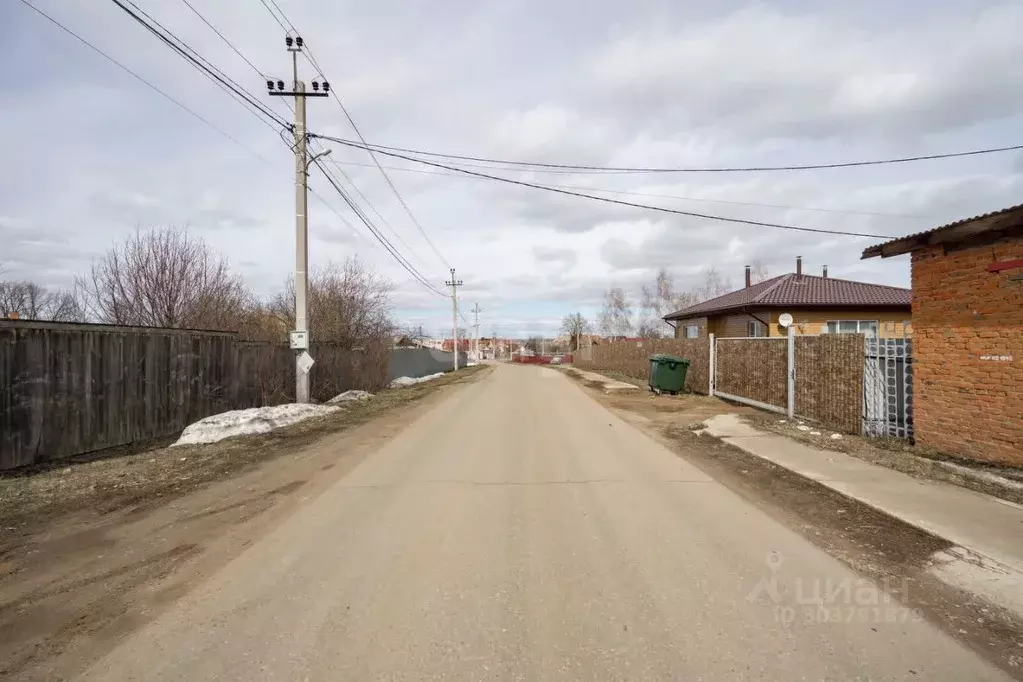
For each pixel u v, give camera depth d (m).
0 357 7.63
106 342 9.40
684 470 7.74
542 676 2.94
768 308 22.89
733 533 5.14
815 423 11.11
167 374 10.87
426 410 15.23
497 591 3.96
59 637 3.44
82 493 6.66
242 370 13.62
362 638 3.35
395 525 5.43
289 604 3.81
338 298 23.88
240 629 3.49
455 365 50.69
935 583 4.07
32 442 8.07
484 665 3.05
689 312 30.84
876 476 6.98
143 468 7.95
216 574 4.35
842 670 2.99
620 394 19.84
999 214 6.68
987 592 3.92
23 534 5.29
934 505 5.76
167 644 3.33
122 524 5.56
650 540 4.96
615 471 7.69
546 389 23.03
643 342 27.08
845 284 25.20
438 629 3.44
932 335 8.02
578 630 3.41
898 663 3.06
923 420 8.21
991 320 7.09
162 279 15.75
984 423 7.20
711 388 17.77
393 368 29.48
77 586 4.17
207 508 6.08
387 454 8.95
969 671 2.99
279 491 6.77
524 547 4.80
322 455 8.91
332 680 2.94
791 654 3.14
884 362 9.35
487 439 10.34
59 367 8.51
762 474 7.40
